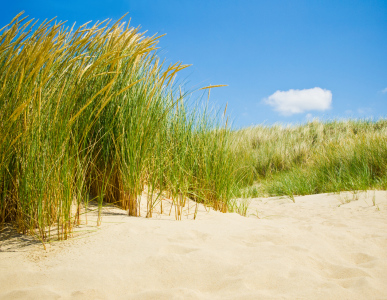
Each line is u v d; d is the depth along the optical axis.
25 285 1.32
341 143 7.23
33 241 1.80
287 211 3.94
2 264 1.50
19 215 1.90
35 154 1.84
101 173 2.59
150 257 1.62
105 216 2.32
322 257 1.79
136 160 2.43
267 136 10.57
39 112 1.78
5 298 1.22
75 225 2.08
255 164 7.89
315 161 6.83
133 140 2.39
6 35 1.85
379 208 3.67
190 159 3.19
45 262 1.54
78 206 2.07
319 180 5.95
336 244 2.06
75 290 1.29
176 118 3.21
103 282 1.36
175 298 1.25
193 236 2.01
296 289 1.36
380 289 1.39
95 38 2.42
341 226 2.70
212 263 1.58
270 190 6.12
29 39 1.92
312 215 3.56
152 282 1.41
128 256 1.64
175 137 3.14
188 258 1.63
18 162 1.87
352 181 5.17
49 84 2.04
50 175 1.86
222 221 2.53
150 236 1.96
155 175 2.65
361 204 4.00
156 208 2.79
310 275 1.50
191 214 2.75
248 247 1.87
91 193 2.70
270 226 2.43
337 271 1.62
